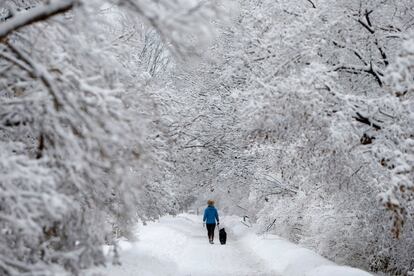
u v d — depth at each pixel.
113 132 9.30
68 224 10.60
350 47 17.39
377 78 17.61
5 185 8.73
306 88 14.34
